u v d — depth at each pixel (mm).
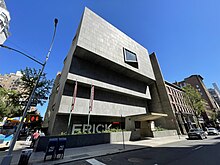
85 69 20969
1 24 21656
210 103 59469
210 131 30391
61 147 8250
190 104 41312
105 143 14680
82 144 12898
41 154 9273
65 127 17750
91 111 19531
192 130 21203
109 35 25672
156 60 36875
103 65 23875
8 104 27688
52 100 28281
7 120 18625
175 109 34656
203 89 62469
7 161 5727
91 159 8156
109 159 8094
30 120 8617
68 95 18438
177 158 7855
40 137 10898
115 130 17422
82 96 19656
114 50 24828
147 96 31484
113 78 24969
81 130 18859
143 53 33750
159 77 34438
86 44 20203
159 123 30766
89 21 22812
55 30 9930
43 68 8812
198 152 9570
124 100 26172
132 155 9070
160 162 7055
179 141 16891
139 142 15672
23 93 23312
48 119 24234
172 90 39000
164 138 20531
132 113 26344
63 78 22125
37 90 23391
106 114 21281
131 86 28266
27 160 6789
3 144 11172
